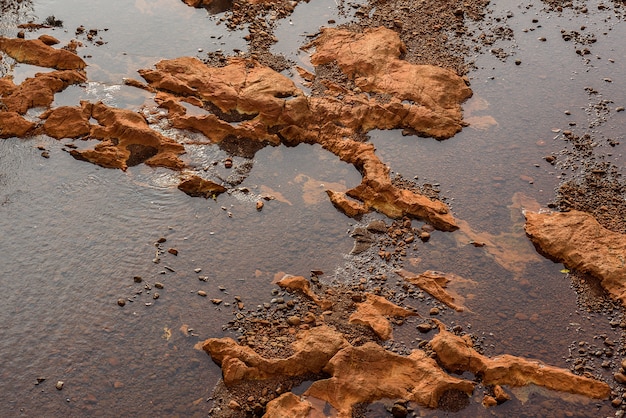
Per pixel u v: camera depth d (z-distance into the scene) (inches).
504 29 387.2
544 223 279.1
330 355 230.1
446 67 358.0
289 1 401.1
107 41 366.6
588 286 261.0
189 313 248.7
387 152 314.5
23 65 347.9
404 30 381.7
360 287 258.8
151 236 274.8
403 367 230.1
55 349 237.6
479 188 299.1
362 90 340.8
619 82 353.1
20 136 312.2
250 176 301.7
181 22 382.9
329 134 318.0
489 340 243.8
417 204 284.5
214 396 224.8
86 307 250.1
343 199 288.8
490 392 227.8
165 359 235.0
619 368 234.8
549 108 337.7
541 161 310.8
